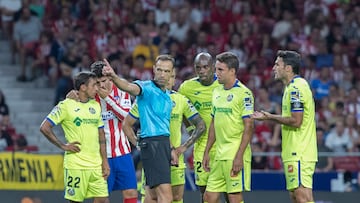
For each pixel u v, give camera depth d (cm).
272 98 6412
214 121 3594
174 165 3594
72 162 3672
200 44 6844
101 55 6575
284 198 5069
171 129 3734
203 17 7181
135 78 6388
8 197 4966
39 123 6262
